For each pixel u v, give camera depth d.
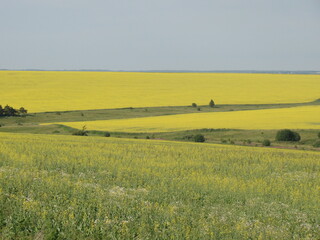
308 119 91.06
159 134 76.69
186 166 35.38
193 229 16.81
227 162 39.41
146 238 15.70
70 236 15.66
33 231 16.03
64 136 64.25
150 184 26.36
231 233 16.83
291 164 39.88
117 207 19.28
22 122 98.06
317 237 17.62
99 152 41.00
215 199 23.12
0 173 24.88
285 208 22.03
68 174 28.20
